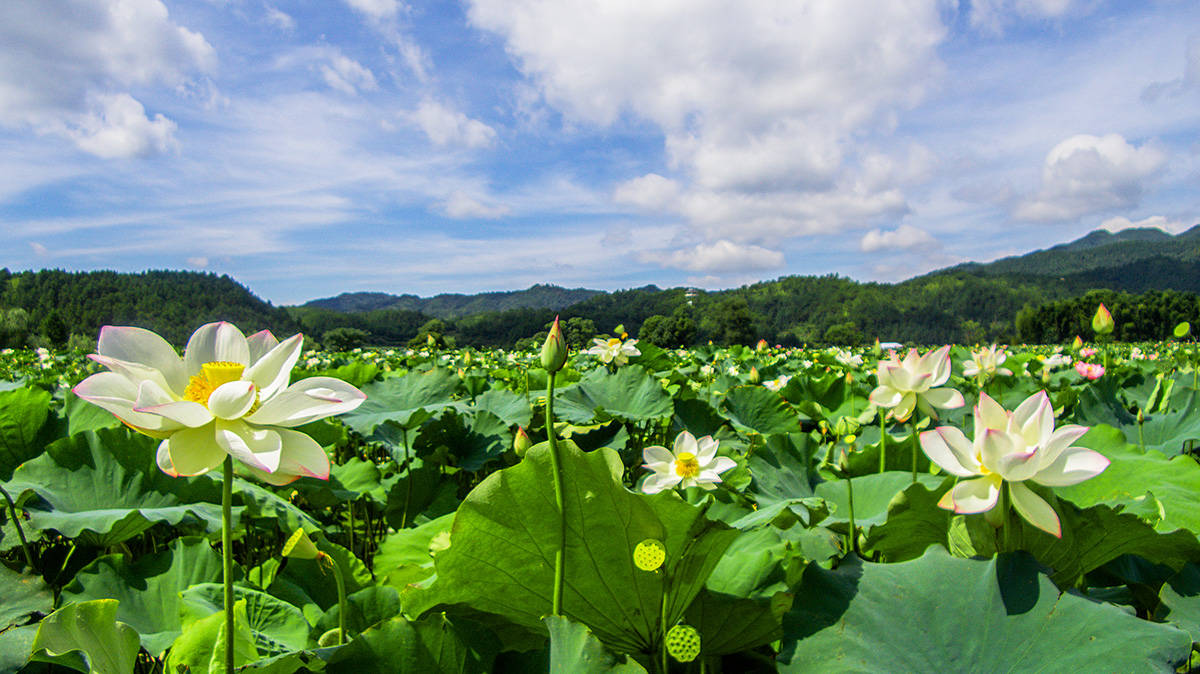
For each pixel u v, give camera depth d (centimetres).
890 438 332
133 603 198
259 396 123
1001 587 144
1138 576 194
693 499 276
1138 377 596
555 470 144
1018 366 819
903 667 135
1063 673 123
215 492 262
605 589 161
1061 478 137
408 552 254
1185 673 144
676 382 648
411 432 471
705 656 182
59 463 254
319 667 136
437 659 140
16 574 195
